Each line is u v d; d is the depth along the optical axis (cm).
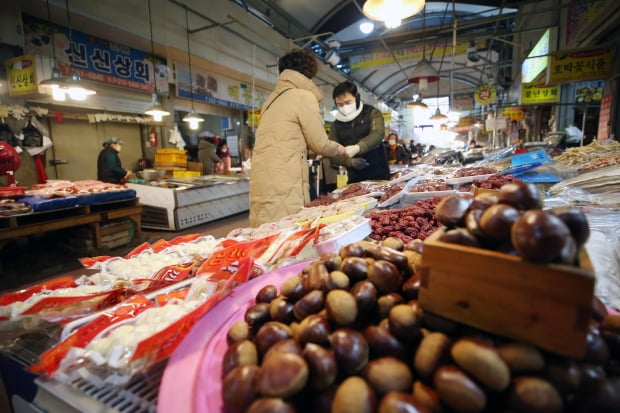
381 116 285
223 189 583
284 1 798
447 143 2769
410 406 42
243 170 730
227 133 907
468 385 42
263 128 202
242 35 707
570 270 43
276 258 111
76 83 371
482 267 50
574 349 43
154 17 537
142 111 611
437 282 54
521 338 47
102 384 66
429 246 55
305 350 52
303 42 933
